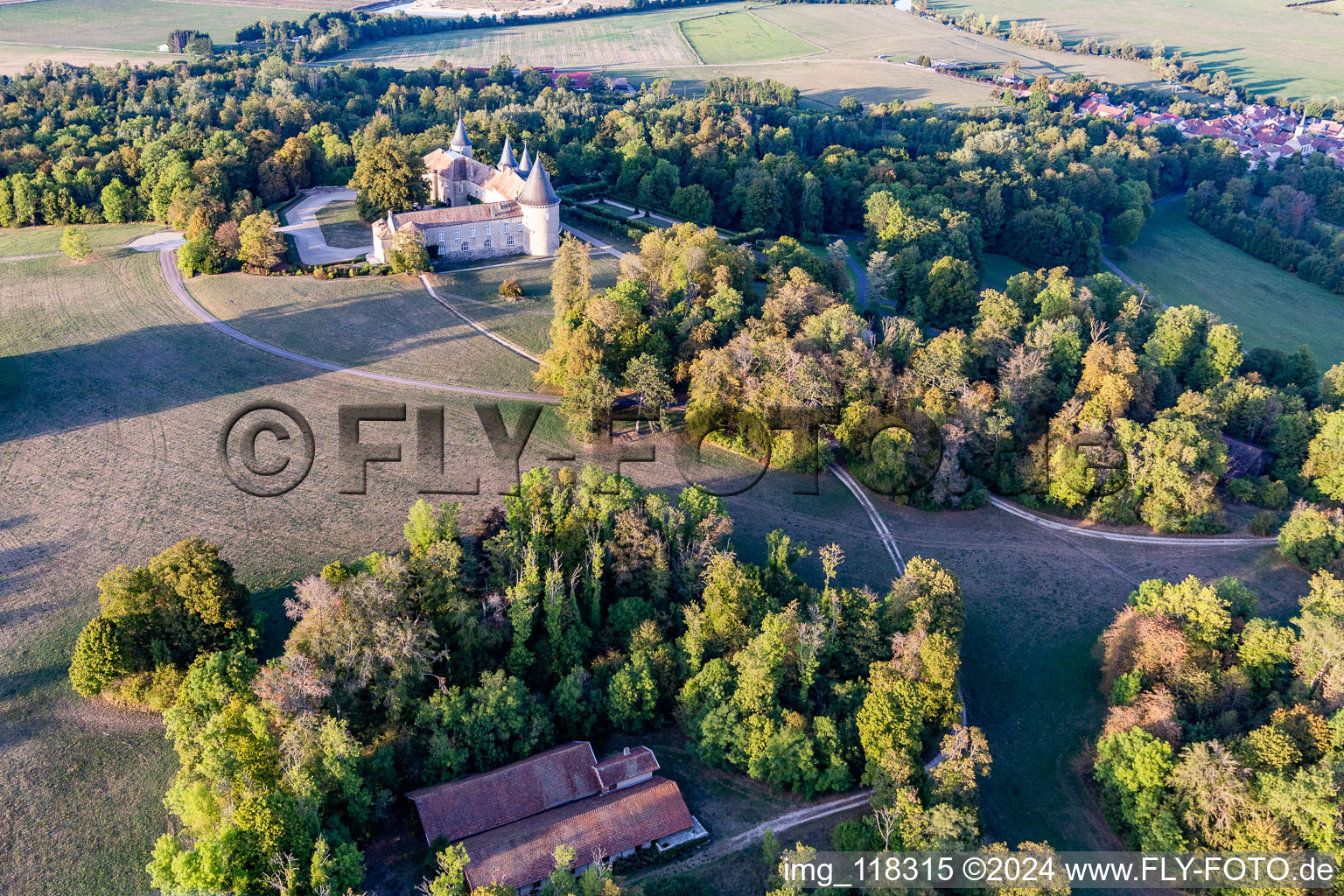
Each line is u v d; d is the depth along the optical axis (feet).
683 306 476.54
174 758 262.67
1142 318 537.24
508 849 232.32
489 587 302.66
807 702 283.38
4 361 473.67
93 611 314.96
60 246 615.98
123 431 420.77
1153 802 254.68
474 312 539.70
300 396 451.94
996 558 377.50
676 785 255.29
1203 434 412.36
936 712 274.16
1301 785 237.25
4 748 264.11
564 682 281.54
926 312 577.43
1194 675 283.18
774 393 409.28
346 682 265.13
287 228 650.84
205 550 293.23
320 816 233.96
